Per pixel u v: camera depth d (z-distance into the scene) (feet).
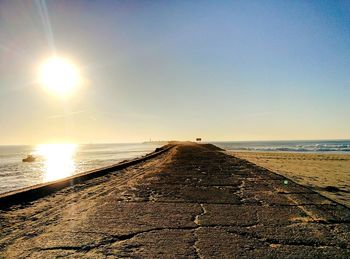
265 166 52.80
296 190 25.64
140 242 12.44
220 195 23.48
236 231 13.93
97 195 24.38
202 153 98.78
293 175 38.19
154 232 13.82
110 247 11.89
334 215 16.87
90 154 200.34
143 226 14.80
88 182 32.83
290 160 71.36
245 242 12.39
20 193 22.25
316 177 35.96
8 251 11.54
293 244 12.16
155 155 92.94
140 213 17.57
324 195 23.72
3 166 101.04
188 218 16.35
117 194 24.56
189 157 76.79
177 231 13.96
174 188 27.20
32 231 14.20
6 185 53.78
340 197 22.76
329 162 64.44
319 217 16.42
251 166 49.93
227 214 17.21
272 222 15.47
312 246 11.93
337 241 12.51
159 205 19.89
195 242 12.40
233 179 33.19
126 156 155.43
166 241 12.54
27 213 18.11
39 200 22.41
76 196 24.13
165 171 42.73
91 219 16.28
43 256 11.01
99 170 41.09
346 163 61.26
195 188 27.04
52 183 27.91
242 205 19.72
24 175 70.54
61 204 20.83
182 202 20.85
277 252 11.27
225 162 59.31
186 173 39.65
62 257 10.91
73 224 15.31
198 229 14.26
